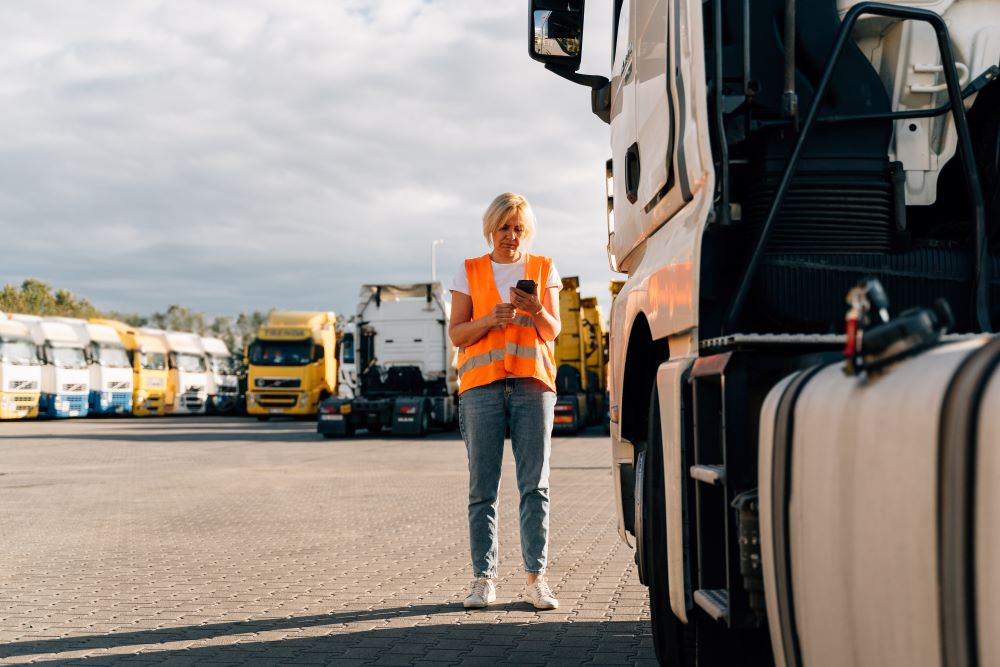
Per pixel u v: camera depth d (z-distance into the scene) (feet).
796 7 10.61
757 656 9.94
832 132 10.08
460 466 53.52
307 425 116.78
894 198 10.14
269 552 24.50
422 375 92.12
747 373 8.16
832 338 8.10
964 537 4.19
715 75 9.71
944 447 4.37
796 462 5.98
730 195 10.23
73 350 137.28
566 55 16.20
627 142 14.25
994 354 4.41
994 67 10.85
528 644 15.05
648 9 12.74
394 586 19.92
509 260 17.83
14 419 131.75
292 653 14.66
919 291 9.64
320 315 133.08
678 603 9.46
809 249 9.96
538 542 17.83
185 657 14.49
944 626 4.32
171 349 157.89
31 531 28.63
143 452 65.82
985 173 10.87
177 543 26.14
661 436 11.10
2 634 16.03
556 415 85.40
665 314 10.38
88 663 14.21
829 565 5.45
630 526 14.42
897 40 10.93
